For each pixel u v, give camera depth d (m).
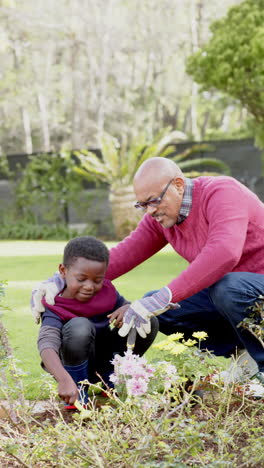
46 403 2.76
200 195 2.74
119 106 31.14
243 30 10.52
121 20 30.41
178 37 30.19
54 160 13.97
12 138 33.75
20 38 29.39
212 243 2.58
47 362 2.39
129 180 12.68
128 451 1.91
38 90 30.41
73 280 2.55
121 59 32.44
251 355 2.73
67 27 26.56
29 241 13.38
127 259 3.03
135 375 2.08
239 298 2.67
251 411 2.46
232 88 10.55
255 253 2.78
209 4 29.83
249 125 12.39
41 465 2.06
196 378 2.23
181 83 31.56
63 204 14.03
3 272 7.76
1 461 2.10
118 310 2.62
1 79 30.98
